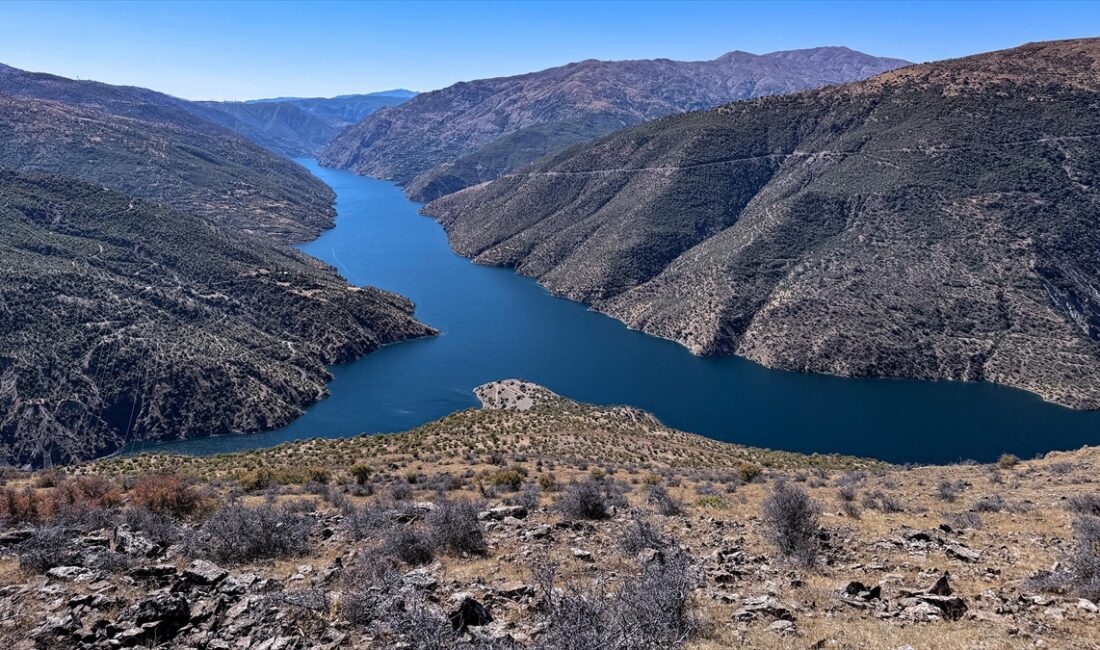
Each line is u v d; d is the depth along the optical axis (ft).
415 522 61.67
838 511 73.36
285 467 139.95
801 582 46.37
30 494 67.82
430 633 31.65
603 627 31.73
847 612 40.06
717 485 104.94
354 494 95.66
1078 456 126.21
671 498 78.28
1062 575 43.52
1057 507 72.64
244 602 35.96
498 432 203.21
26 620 33.09
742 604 40.96
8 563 44.14
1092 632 35.58
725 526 64.75
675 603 36.50
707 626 36.63
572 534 59.00
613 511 71.46
